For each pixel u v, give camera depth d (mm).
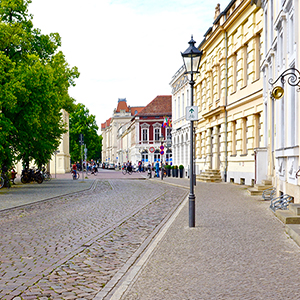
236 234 9461
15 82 25031
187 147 44844
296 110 12867
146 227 11406
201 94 38188
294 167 13070
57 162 66750
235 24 27500
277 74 16641
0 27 27172
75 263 7422
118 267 7160
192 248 8180
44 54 32688
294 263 6730
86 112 89312
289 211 11648
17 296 5582
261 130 22562
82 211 14914
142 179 44312
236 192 21016
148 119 88188
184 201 18031
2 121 24578
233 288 5527
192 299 5168
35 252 8258
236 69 28219
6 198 20094
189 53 11133
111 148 181875
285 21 14773
